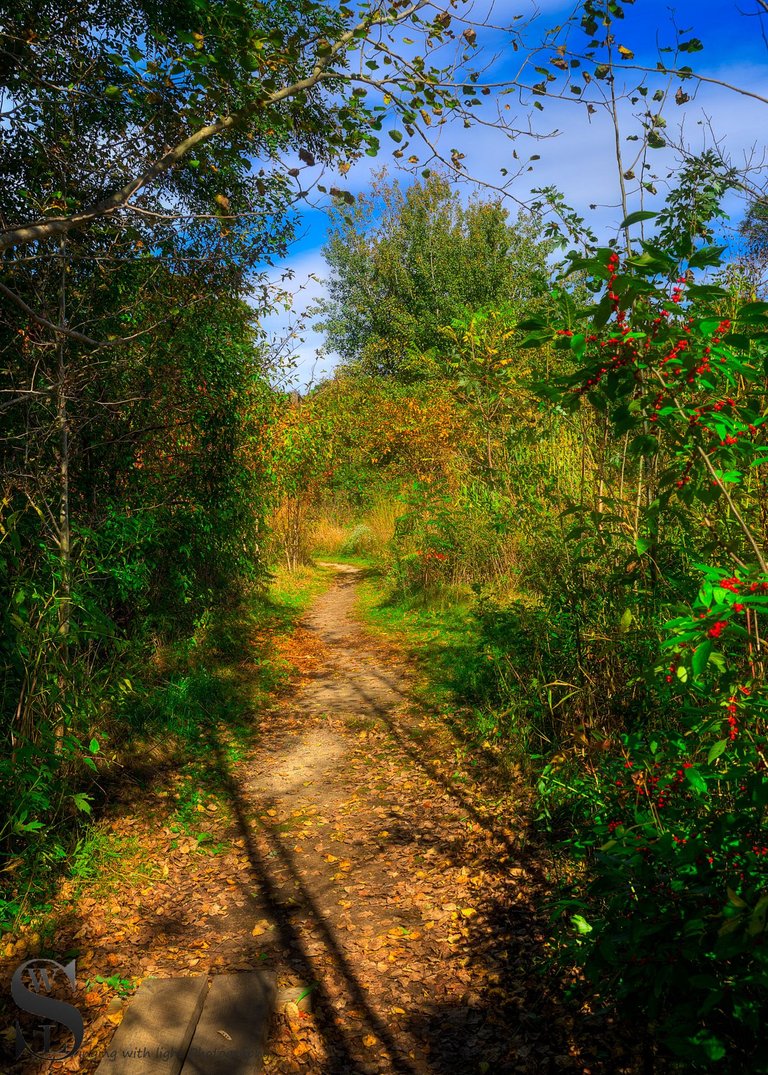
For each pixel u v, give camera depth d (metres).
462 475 10.42
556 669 5.46
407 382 25.98
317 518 18.56
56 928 3.93
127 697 6.07
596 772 4.24
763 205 3.37
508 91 3.56
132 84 3.89
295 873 4.48
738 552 2.66
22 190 4.92
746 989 2.01
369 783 5.62
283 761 6.16
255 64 3.50
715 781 2.75
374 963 3.62
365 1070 2.98
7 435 5.08
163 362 6.70
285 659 8.77
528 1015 3.13
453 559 10.66
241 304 7.34
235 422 8.30
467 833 4.69
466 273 28.42
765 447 2.27
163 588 7.72
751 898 2.05
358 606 11.73
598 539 4.54
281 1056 3.06
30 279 5.07
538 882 4.02
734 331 2.43
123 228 4.82
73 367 5.45
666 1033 2.69
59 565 4.61
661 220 3.80
